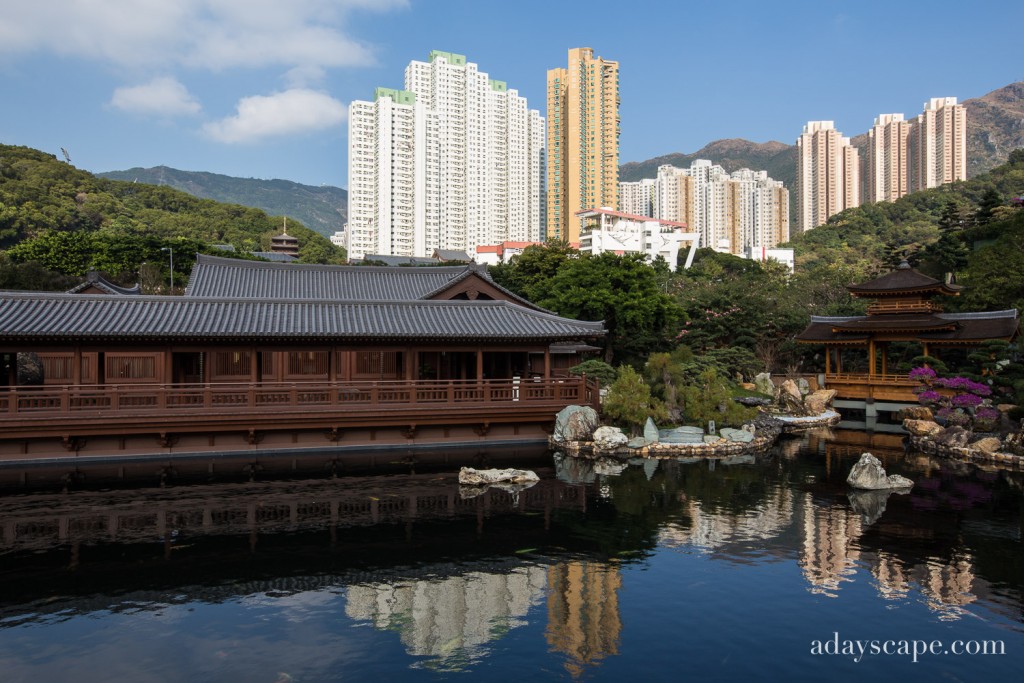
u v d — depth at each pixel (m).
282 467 28.62
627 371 35.41
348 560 18.08
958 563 17.81
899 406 43.72
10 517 21.67
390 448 32.38
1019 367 37.09
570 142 171.12
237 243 135.88
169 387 29.72
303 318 32.88
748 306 58.31
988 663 12.72
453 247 174.50
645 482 26.81
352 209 171.75
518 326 34.56
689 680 12.11
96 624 14.30
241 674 12.29
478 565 17.73
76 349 29.28
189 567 17.53
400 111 166.62
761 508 23.09
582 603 15.41
